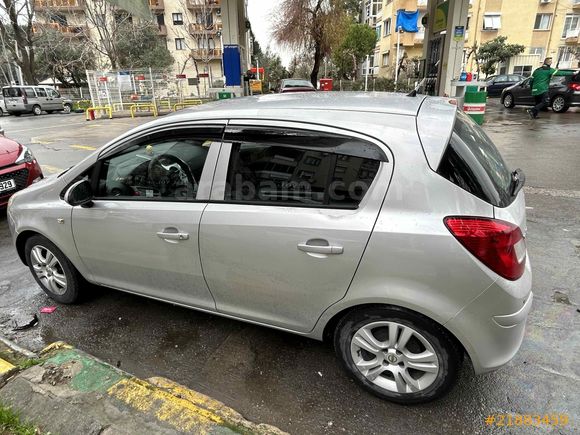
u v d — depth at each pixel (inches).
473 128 93.4
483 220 71.5
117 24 1133.1
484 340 75.2
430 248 72.4
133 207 101.1
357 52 1256.2
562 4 1158.3
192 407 81.5
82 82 1472.7
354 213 78.3
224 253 90.7
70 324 119.1
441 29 466.9
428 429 80.7
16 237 128.6
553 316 114.7
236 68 417.1
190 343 109.0
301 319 90.0
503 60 1168.2
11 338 113.6
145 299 130.6
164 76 797.9
